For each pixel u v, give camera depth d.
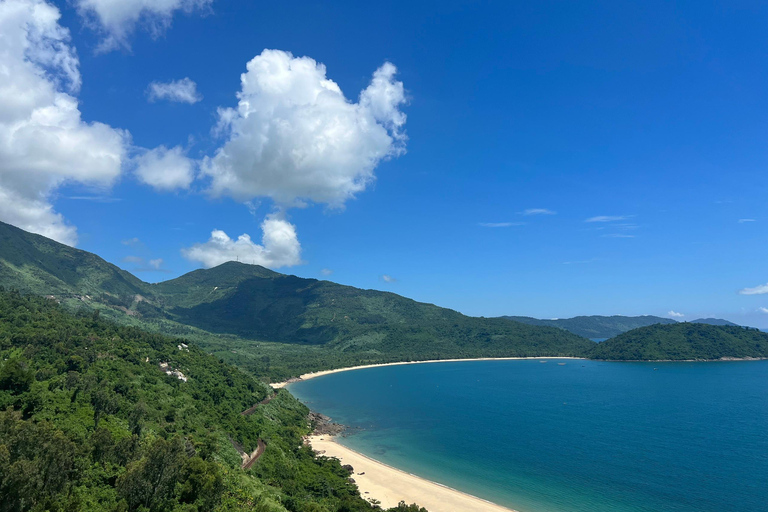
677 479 138.88
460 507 116.94
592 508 118.44
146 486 70.75
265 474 117.31
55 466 63.62
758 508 117.31
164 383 150.12
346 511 101.69
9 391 98.69
